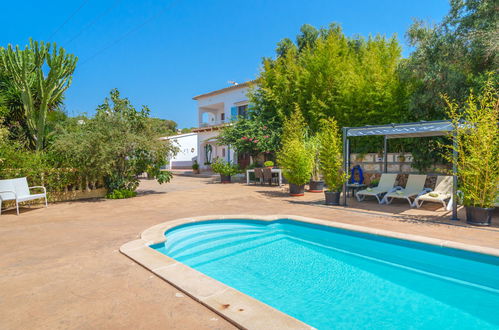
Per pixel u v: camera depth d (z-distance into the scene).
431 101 9.18
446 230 5.23
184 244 5.50
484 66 8.66
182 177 20.47
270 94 15.07
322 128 11.89
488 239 4.61
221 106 26.50
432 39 9.20
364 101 11.36
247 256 4.95
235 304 2.59
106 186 10.90
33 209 8.16
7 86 11.92
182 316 2.46
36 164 9.22
